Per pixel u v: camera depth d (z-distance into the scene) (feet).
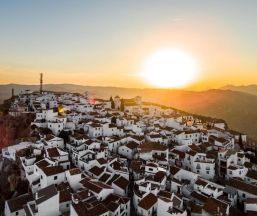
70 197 288.51
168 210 269.85
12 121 552.00
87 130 543.39
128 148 450.71
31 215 260.21
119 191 317.42
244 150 572.10
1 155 440.04
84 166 371.15
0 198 346.13
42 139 441.68
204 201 307.17
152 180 327.47
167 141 529.45
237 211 303.07
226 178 392.06
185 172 363.35
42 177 320.70
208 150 484.74
